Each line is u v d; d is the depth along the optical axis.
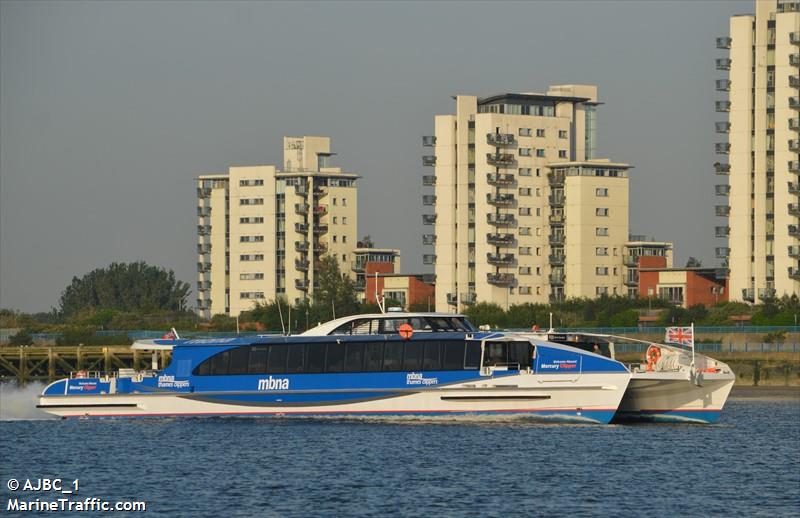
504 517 165.12
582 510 169.38
